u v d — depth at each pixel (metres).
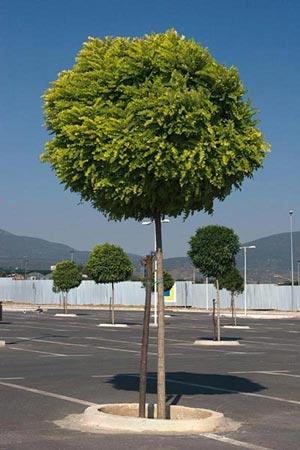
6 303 92.31
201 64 10.51
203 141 10.24
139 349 26.77
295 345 28.86
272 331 38.47
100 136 10.27
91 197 11.27
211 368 20.05
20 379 17.19
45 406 13.01
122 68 10.45
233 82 10.67
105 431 10.62
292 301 67.44
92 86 10.70
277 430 10.99
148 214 11.27
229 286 44.94
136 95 10.33
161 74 10.45
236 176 10.86
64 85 10.98
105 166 10.41
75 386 15.88
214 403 13.60
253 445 9.83
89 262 44.41
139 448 9.47
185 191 10.51
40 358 23.00
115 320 50.22
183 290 76.94
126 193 10.45
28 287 93.38
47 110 11.18
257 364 21.19
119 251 44.38
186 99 10.06
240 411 12.73
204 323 46.88
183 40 10.65
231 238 30.25
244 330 39.50
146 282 11.23
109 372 18.86
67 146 10.77
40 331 37.84
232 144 10.55
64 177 10.99
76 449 9.40
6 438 10.11
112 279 44.00
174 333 36.53
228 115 10.81
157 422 10.70
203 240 30.22
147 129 10.09
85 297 86.38
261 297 69.69
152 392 14.98
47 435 10.32
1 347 27.45
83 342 30.25
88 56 10.95
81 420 11.45
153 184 10.41
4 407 12.88
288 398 14.34
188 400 13.95
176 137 10.17
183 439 10.12
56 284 62.16
